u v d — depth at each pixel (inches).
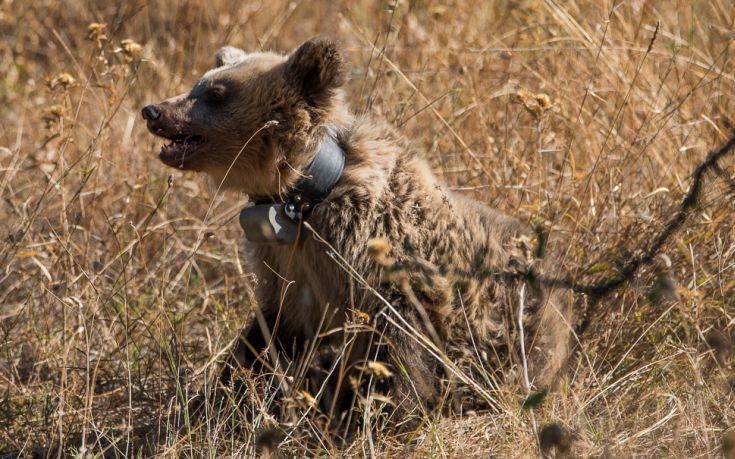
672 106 604.7
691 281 492.4
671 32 693.9
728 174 517.3
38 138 740.7
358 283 468.8
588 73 639.8
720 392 438.0
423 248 472.7
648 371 461.7
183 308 566.9
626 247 514.3
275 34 871.1
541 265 490.0
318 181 473.1
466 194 603.2
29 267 617.3
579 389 442.3
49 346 539.5
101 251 614.9
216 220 643.5
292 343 515.5
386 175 477.4
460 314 474.0
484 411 474.3
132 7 918.4
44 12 955.3
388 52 745.0
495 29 766.5
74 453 440.5
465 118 662.5
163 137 497.0
